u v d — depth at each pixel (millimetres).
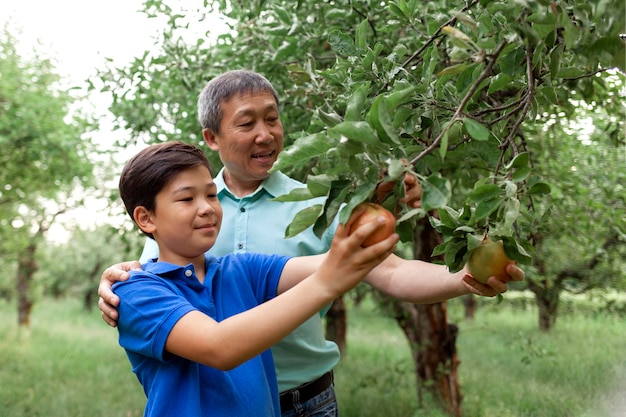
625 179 5168
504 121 1944
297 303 1359
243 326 1398
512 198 1357
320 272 1363
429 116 1732
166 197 1737
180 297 1627
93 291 23797
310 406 2330
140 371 1716
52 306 26500
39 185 10336
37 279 17250
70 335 15773
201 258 1899
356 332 14711
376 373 8453
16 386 9031
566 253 7328
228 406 1651
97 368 10594
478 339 11812
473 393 6832
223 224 2479
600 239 5059
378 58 2168
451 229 1431
